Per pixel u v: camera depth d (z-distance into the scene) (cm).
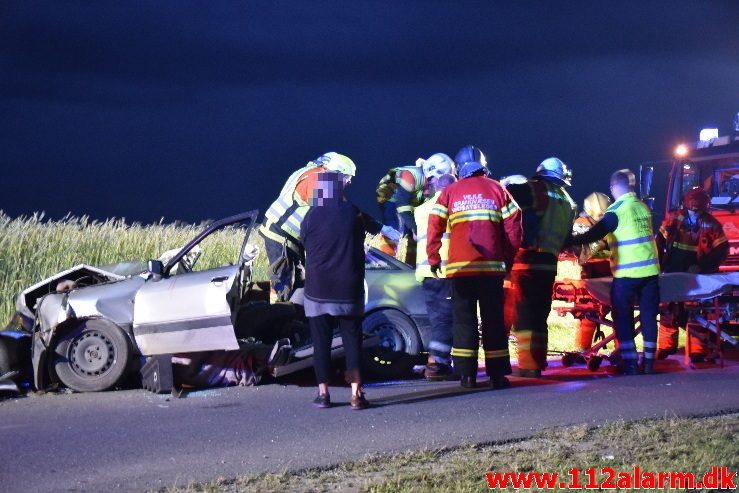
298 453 682
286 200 998
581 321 1155
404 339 1011
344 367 1003
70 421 791
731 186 1342
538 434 736
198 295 898
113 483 613
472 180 924
